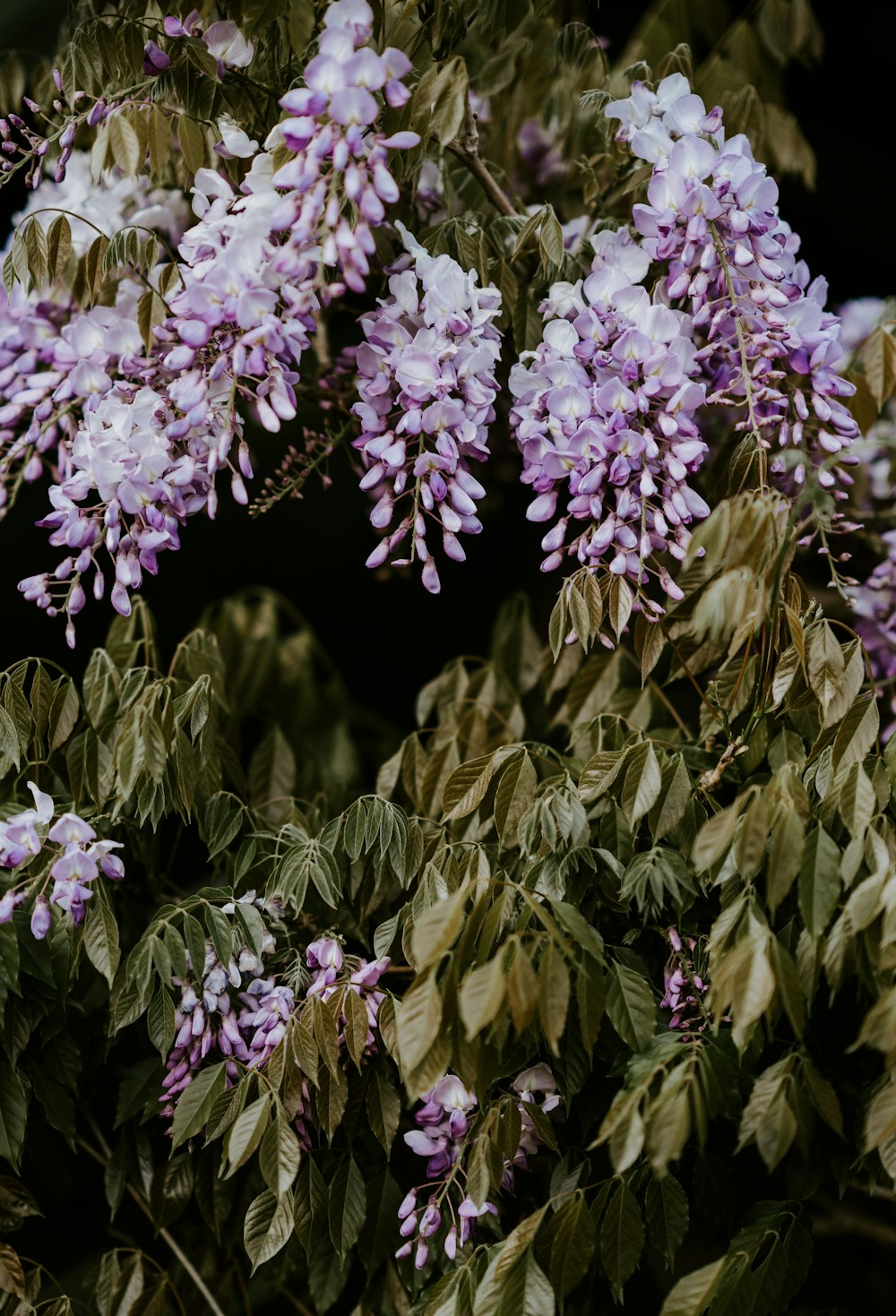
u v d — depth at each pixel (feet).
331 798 8.09
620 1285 7.11
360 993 7.22
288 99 6.92
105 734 7.57
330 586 11.32
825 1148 7.23
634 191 7.70
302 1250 7.66
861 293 11.21
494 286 7.46
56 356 7.45
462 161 7.74
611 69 8.46
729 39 8.10
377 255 7.43
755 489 7.32
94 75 7.39
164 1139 7.58
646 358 7.20
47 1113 7.36
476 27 7.63
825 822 7.11
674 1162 7.31
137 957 7.21
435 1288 7.15
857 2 10.38
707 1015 7.18
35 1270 7.39
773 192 7.18
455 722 7.88
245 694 8.55
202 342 7.06
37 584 7.27
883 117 11.21
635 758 7.24
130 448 7.23
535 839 7.29
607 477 7.17
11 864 7.20
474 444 7.24
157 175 7.43
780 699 7.13
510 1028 7.14
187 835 8.17
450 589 10.88
